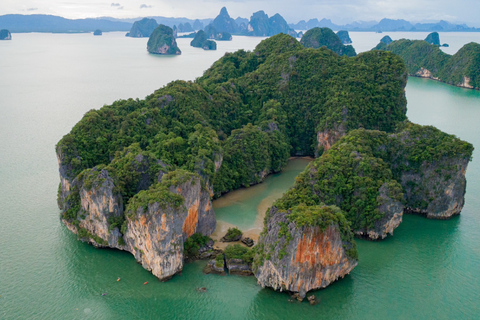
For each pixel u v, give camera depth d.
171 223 63.12
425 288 65.00
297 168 115.75
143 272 67.12
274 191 99.69
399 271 68.88
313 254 60.03
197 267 68.25
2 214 84.44
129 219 66.25
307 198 76.31
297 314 59.34
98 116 98.94
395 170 91.06
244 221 84.12
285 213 65.19
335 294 62.78
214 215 79.44
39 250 72.75
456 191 84.81
